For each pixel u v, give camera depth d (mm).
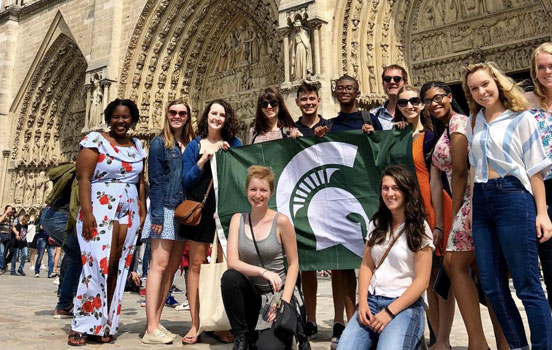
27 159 32938
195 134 7695
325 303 10859
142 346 6426
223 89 25922
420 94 6086
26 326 7707
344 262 6453
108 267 6719
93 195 6875
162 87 26188
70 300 8719
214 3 25250
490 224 4797
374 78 17719
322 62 17625
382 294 4781
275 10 21203
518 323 4645
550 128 4883
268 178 5590
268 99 7324
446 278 5621
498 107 4875
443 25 17609
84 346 6332
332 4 18141
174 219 6863
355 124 7367
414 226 4695
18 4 35125
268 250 5500
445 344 5836
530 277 4453
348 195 6617
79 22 29812
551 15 14453
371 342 4566
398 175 4801
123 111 7145
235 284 5352
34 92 33188
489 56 16516
